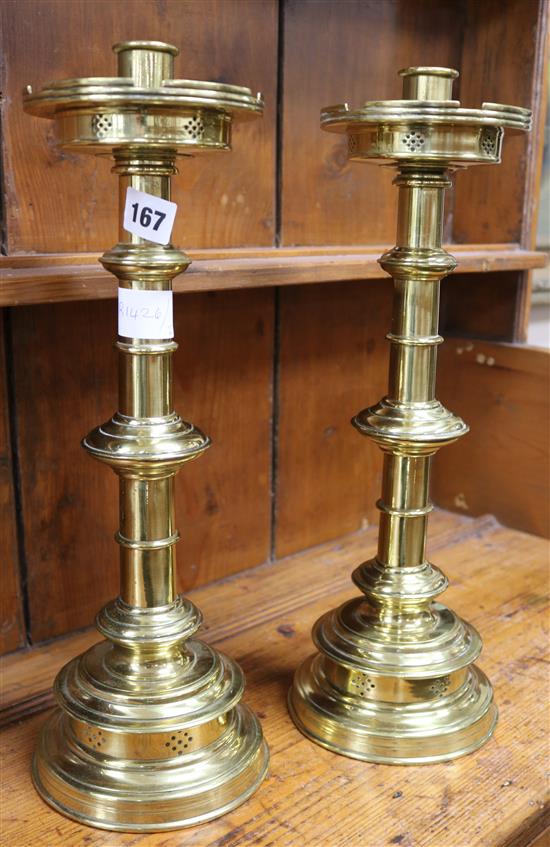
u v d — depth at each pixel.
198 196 1.16
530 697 1.03
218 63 1.14
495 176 1.48
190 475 1.24
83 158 1.04
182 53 1.10
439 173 0.87
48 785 0.84
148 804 0.80
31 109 0.74
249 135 1.20
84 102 0.69
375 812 0.84
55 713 0.94
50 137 1.01
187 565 1.27
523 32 1.39
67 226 1.04
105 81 0.68
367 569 0.99
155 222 0.76
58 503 1.11
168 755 0.83
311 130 1.27
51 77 0.99
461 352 1.57
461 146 0.81
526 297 1.49
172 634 0.84
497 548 1.47
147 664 0.84
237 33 1.15
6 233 0.99
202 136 0.72
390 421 0.91
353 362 1.44
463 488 1.62
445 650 0.95
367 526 1.54
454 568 1.38
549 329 1.63
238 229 1.22
